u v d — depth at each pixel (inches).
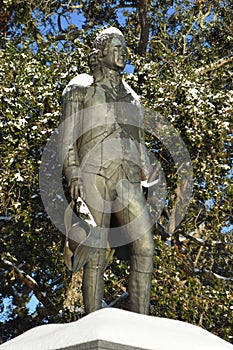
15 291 516.7
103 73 253.6
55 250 451.5
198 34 549.3
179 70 480.1
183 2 553.9
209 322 435.8
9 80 444.1
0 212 431.8
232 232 493.0
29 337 221.8
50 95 439.2
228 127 454.6
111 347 195.2
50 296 487.5
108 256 243.3
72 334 204.1
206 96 455.2
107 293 454.9
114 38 254.4
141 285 239.1
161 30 538.3
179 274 438.0
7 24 525.0
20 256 477.4
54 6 547.8
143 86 463.2
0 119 441.4
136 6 560.1
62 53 470.3
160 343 201.5
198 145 440.5
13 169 432.8
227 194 450.0
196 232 487.8
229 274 505.4
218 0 555.8
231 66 532.7
